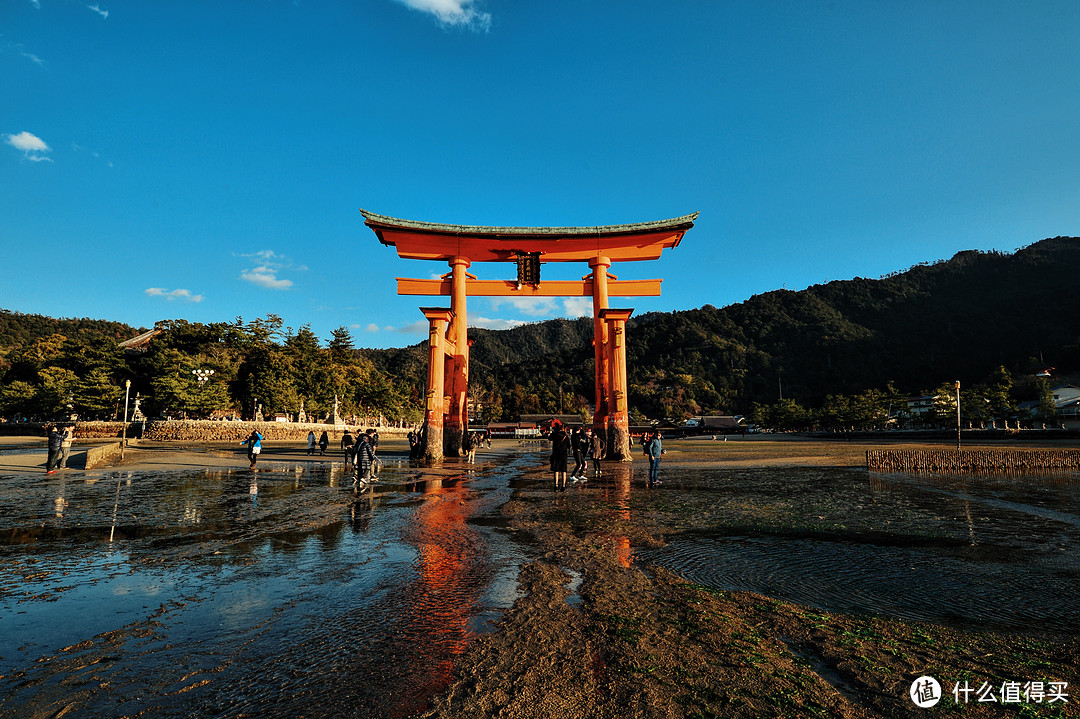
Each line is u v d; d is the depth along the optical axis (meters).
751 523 9.55
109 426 55.16
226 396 65.88
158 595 5.43
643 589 5.62
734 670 3.67
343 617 4.78
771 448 45.59
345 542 7.95
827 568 6.51
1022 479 18.03
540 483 16.62
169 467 21.98
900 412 102.06
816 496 13.45
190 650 4.05
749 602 5.19
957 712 3.09
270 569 6.43
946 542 8.02
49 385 58.59
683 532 8.73
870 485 16.11
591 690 3.39
